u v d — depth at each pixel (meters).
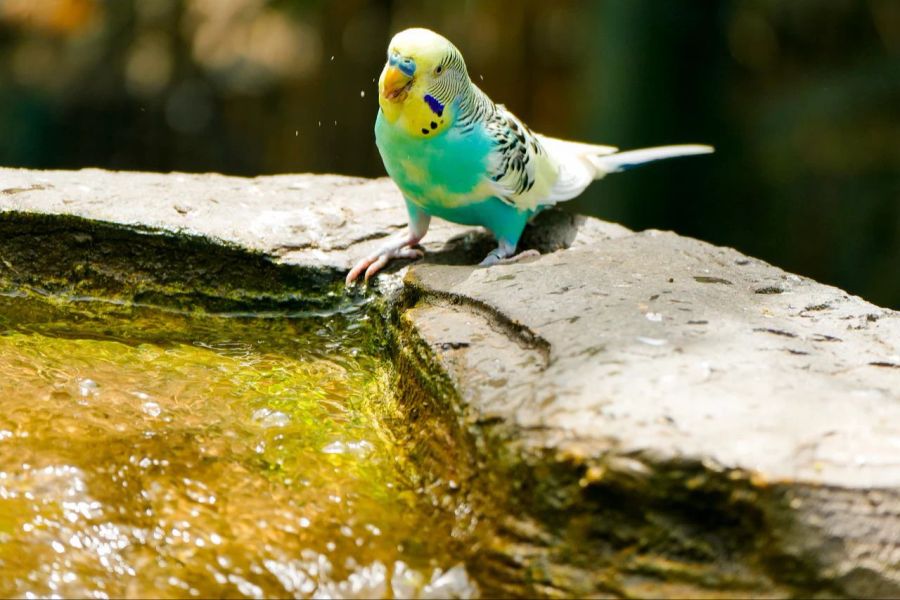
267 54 17.03
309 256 6.77
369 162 16.47
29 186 7.01
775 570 3.95
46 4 17.05
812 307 5.57
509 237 6.75
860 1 15.44
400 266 6.75
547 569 4.18
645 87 13.98
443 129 6.09
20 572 4.21
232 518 4.55
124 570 4.28
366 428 5.39
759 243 14.23
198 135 16.52
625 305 5.29
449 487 4.67
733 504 3.95
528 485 4.22
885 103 14.54
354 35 16.38
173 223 6.75
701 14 13.83
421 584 4.29
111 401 5.47
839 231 13.92
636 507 4.05
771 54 15.73
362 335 6.61
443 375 4.95
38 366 5.89
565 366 4.60
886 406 4.38
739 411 4.25
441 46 5.95
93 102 16.33
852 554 3.90
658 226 14.36
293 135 16.47
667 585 4.06
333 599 4.24
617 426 4.13
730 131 14.56
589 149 7.60
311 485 4.81
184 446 5.04
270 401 5.63
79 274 6.86
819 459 4.00
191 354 6.28
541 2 15.49
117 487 4.67
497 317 5.29
